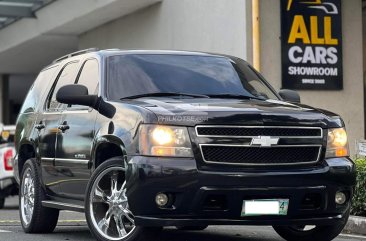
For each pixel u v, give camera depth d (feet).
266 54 79.30
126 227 38.96
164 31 97.66
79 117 43.91
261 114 37.04
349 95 82.02
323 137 38.34
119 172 38.83
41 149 48.83
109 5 100.94
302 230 43.78
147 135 36.42
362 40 84.89
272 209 36.52
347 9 81.92
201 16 88.22
